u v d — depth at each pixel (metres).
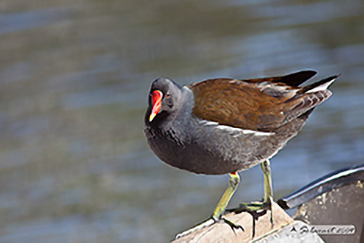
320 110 14.63
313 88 6.10
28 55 17.89
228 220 5.36
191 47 18.00
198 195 12.66
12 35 18.94
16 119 15.19
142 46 18.14
